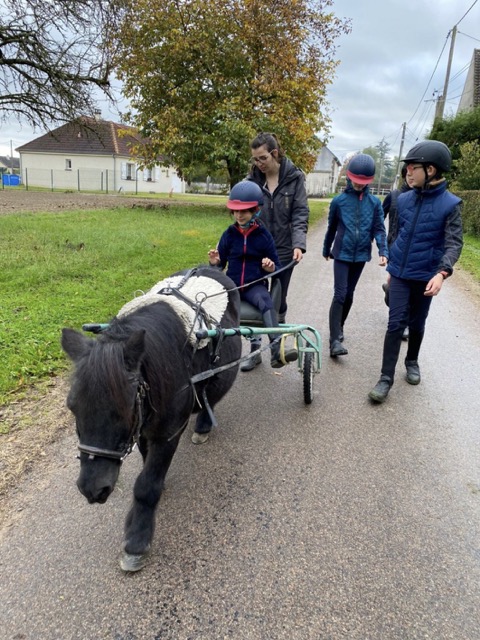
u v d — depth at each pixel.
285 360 3.80
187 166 17.95
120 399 1.76
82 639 2.01
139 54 16.75
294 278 9.20
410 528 2.72
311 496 2.97
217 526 2.69
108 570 2.37
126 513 2.78
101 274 7.55
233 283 3.58
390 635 2.06
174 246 10.31
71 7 12.66
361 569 2.41
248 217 3.63
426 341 5.86
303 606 2.19
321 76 17.86
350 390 4.51
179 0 15.85
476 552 2.55
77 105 14.62
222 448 3.49
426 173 3.87
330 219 5.13
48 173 44.62
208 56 16.33
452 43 27.56
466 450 3.54
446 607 2.21
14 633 2.03
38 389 4.06
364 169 4.69
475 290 8.60
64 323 5.37
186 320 2.53
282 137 16.58
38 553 2.46
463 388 4.60
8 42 13.36
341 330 5.45
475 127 26.27
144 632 2.05
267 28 16.53
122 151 43.50
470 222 15.37
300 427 3.82
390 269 4.23
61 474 3.09
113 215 16.28
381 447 3.55
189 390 2.46
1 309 5.64
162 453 2.39
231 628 2.08
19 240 9.65
